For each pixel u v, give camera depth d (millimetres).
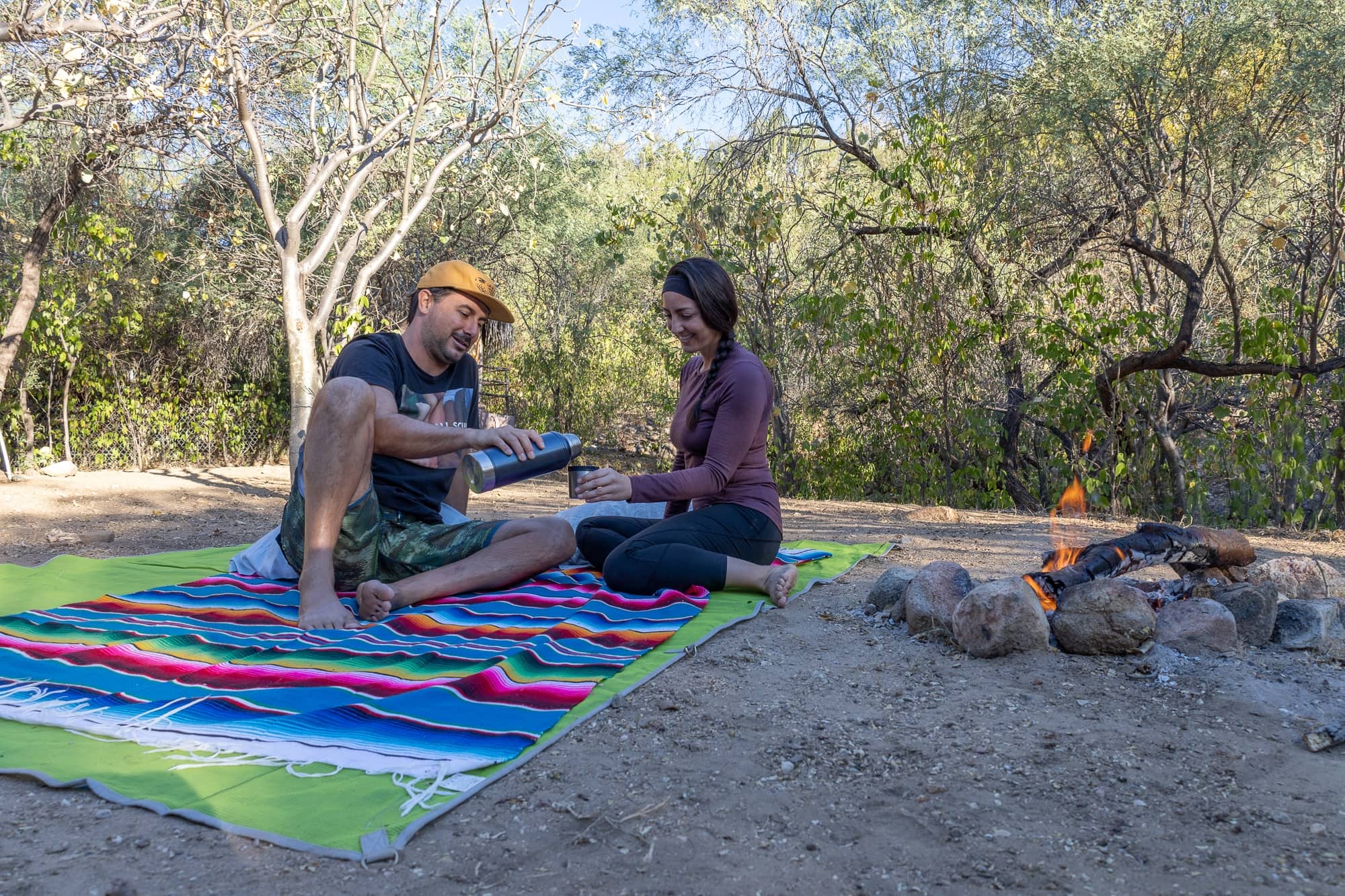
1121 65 8242
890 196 9016
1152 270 10102
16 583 3748
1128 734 2238
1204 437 9461
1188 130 8453
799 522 6523
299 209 6988
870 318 8969
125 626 3006
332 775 1931
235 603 3387
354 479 3166
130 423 11367
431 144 8633
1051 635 2861
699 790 1934
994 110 9484
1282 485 7547
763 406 3502
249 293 11125
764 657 2820
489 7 7152
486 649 2775
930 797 1906
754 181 10219
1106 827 1782
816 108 10219
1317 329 7707
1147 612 2727
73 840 1699
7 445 10727
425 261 11688
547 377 15211
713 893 1555
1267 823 1798
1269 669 2672
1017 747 2164
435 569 3461
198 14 6398
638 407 16328
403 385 3516
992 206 8820
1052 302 9031
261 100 7539
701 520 3531
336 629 3041
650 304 15047
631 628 3010
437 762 1979
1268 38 8016
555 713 2273
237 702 2303
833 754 2123
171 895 1528
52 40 5941
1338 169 7785
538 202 12273
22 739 2111
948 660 2797
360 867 1622
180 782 1892
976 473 8922
